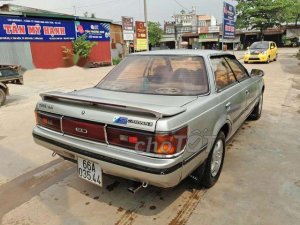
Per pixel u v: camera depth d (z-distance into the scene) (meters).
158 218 2.74
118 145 2.46
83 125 2.64
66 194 3.19
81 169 2.82
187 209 2.87
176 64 3.39
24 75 15.63
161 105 2.63
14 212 2.89
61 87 11.62
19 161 4.11
